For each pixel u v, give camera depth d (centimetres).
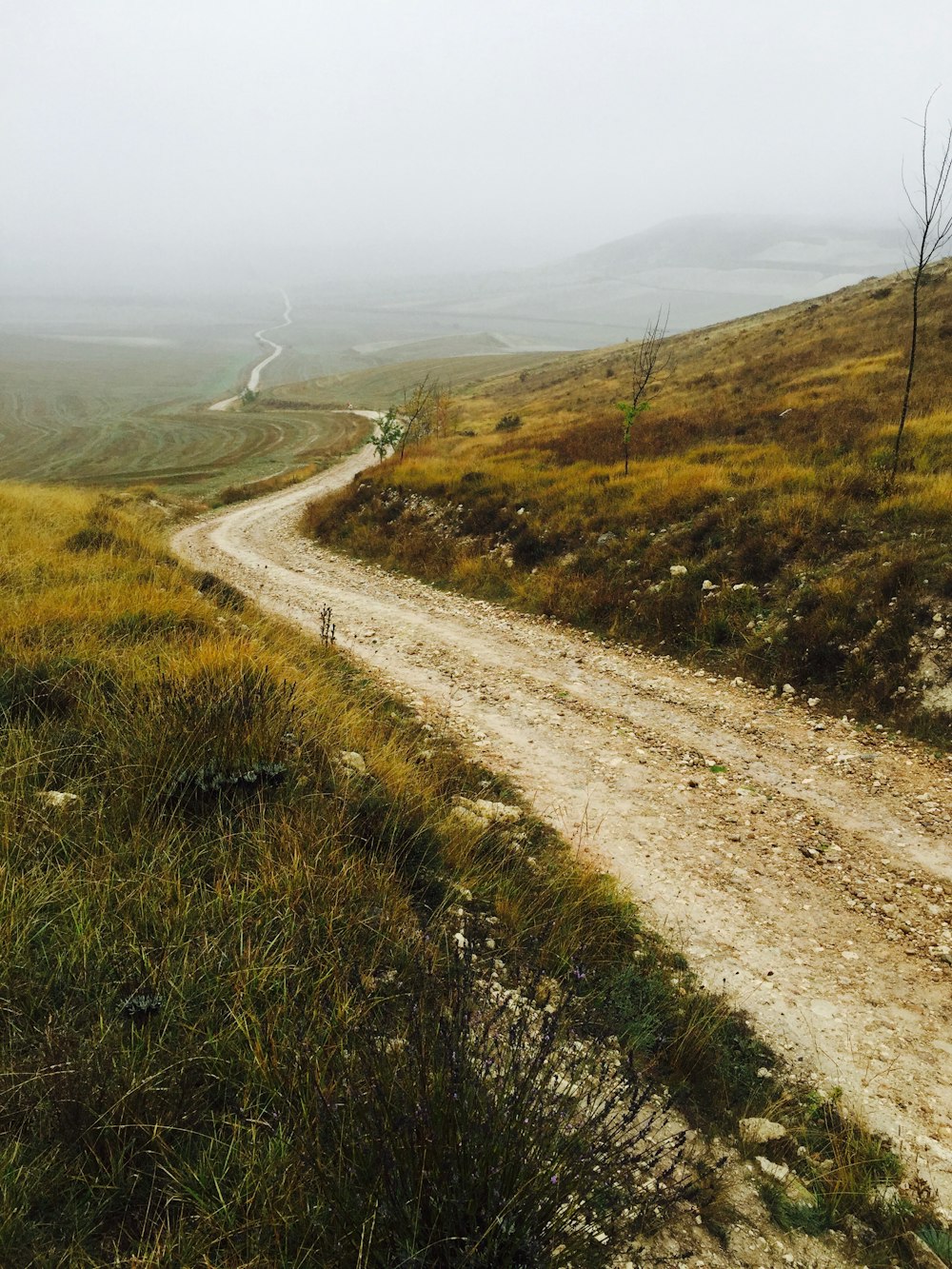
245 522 3234
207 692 519
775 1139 325
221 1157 226
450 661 1122
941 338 3169
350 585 1741
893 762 746
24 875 320
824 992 450
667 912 523
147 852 362
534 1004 350
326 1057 254
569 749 808
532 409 6350
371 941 343
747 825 650
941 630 858
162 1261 192
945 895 545
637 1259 237
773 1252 265
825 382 3042
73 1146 219
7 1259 186
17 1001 262
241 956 298
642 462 2100
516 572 1570
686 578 1219
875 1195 306
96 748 452
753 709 905
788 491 1358
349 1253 195
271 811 423
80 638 639
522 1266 195
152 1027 262
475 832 527
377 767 549
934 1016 433
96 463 9588
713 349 6291
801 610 1028
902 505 1143
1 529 1242
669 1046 372
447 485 2189
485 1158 206
